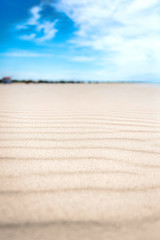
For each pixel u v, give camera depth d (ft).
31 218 2.22
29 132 5.28
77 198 2.59
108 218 2.25
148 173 3.28
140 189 2.82
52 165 3.49
